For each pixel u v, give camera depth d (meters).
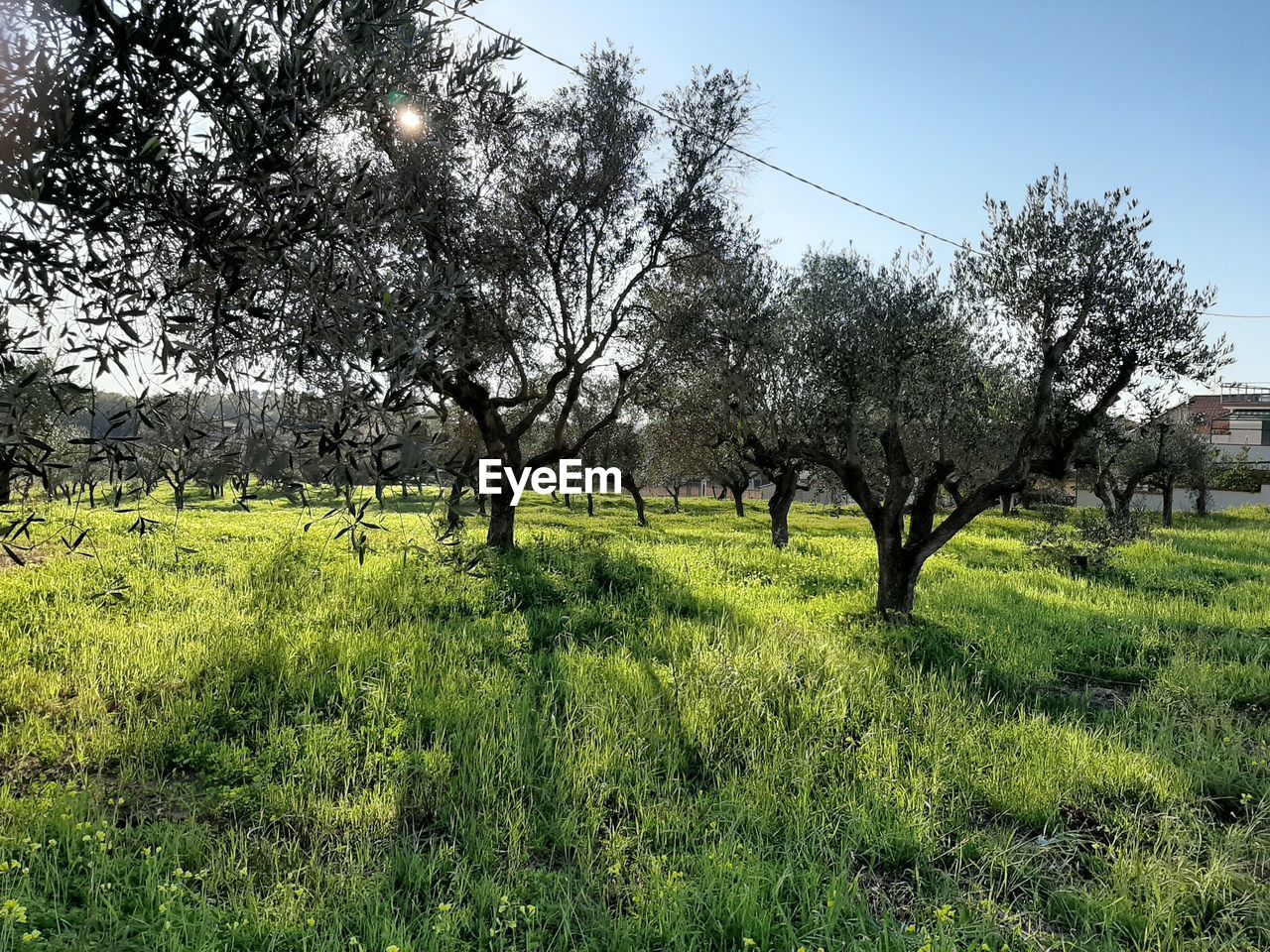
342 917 3.80
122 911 3.75
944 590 13.47
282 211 2.82
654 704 6.78
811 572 14.86
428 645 8.30
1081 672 9.23
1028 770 5.75
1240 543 24.12
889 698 7.19
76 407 2.85
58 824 4.41
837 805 5.21
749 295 11.88
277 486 2.94
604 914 3.90
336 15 2.80
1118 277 10.05
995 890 4.41
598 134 13.95
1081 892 4.30
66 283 2.80
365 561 13.08
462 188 11.66
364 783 5.41
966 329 11.04
